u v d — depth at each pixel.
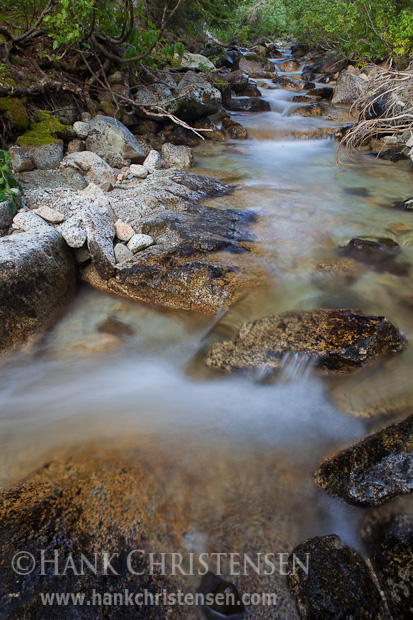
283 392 3.02
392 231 5.27
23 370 3.26
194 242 4.42
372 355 3.10
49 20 6.28
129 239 4.57
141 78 8.65
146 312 3.95
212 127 9.70
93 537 1.97
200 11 12.31
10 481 2.25
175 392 3.06
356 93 12.42
